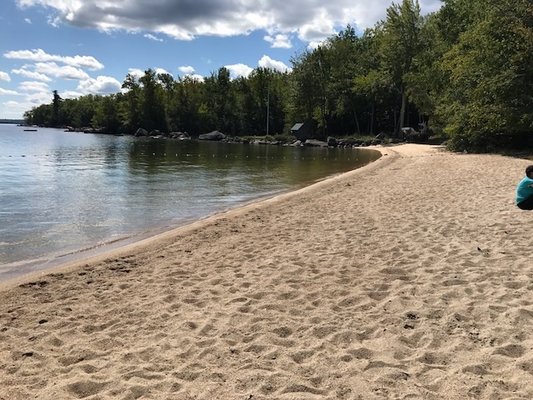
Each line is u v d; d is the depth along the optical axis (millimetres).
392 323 5082
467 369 4043
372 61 63000
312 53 68375
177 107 91688
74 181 20609
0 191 17062
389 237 8953
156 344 4812
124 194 17078
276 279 6801
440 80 40531
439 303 5543
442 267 6895
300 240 9258
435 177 18078
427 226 9648
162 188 18859
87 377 4152
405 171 21219
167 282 6945
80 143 61250
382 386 3846
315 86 67750
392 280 6500
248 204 15195
